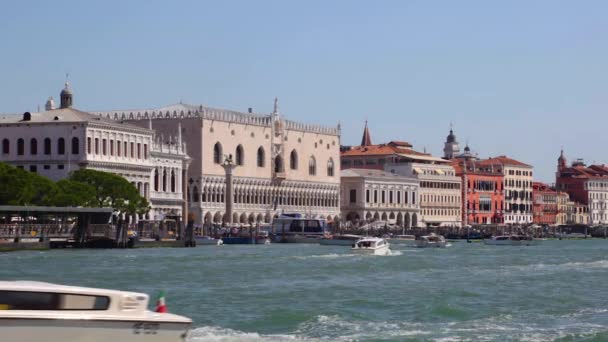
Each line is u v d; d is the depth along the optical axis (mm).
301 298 103188
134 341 58188
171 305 96188
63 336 57000
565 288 116375
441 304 98188
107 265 148125
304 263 162250
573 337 79250
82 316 57250
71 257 168125
